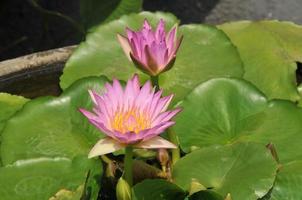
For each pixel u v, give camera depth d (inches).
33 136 62.9
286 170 60.4
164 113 56.4
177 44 59.4
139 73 67.0
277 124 62.8
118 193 57.8
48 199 59.2
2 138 62.7
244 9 102.8
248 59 68.6
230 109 63.6
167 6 105.7
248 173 59.2
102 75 65.2
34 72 69.7
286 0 101.7
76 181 59.9
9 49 104.7
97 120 56.4
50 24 106.1
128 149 58.0
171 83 66.1
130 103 56.9
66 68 67.5
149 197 58.8
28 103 64.1
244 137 62.7
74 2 108.7
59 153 62.3
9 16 109.6
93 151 56.1
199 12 104.6
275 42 69.2
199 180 59.5
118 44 68.3
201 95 63.9
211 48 67.7
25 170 60.4
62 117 63.8
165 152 61.9
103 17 77.4
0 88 68.9
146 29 59.9
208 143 62.8
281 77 67.0
